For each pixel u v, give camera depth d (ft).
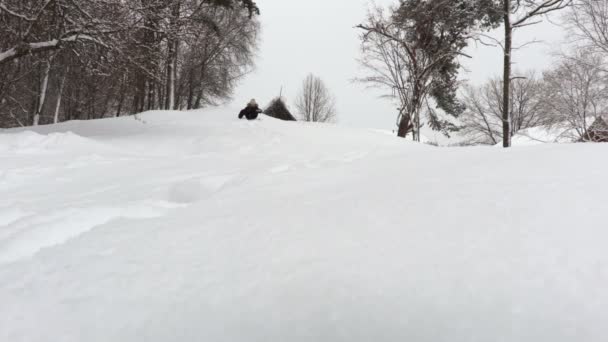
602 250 3.56
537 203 4.94
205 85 83.10
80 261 4.89
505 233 4.19
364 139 39.42
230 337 3.05
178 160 20.81
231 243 5.00
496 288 3.18
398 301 3.19
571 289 3.05
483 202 5.34
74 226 6.67
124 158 21.70
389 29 56.65
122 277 4.26
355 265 3.85
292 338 2.96
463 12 49.60
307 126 45.03
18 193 12.94
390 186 7.23
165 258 4.72
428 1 52.65
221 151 27.78
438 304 3.09
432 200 5.78
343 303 3.25
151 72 34.37
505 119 33.55
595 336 2.58
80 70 33.63
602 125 47.32
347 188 7.72
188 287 3.88
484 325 2.81
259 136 34.71
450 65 60.13
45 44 28.60
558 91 49.80
